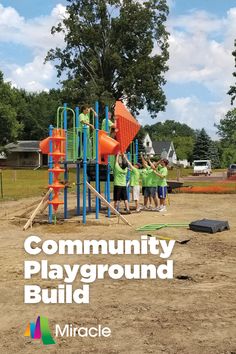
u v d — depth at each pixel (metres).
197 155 113.12
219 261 8.88
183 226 13.27
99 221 14.47
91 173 17.03
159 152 125.12
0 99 82.94
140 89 59.78
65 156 15.01
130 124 16.88
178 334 5.24
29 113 109.31
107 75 60.97
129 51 61.94
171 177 56.66
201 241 11.01
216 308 6.12
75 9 60.00
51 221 14.19
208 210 18.27
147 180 18.06
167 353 4.73
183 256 9.32
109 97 55.81
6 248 10.33
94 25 60.03
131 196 21.50
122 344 4.99
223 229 12.54
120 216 14.11
